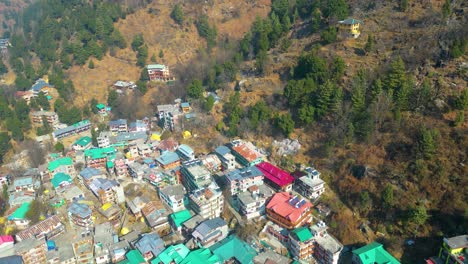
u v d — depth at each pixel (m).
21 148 150.00
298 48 162.50
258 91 150.25
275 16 196.25
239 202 112.19
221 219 106.69
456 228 91.00
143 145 143.12
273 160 126.56
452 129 104.38
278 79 151.88
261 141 133.88
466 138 100.50
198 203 108.88
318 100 124.88
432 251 92.00
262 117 134.88
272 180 115.81
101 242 104.75
